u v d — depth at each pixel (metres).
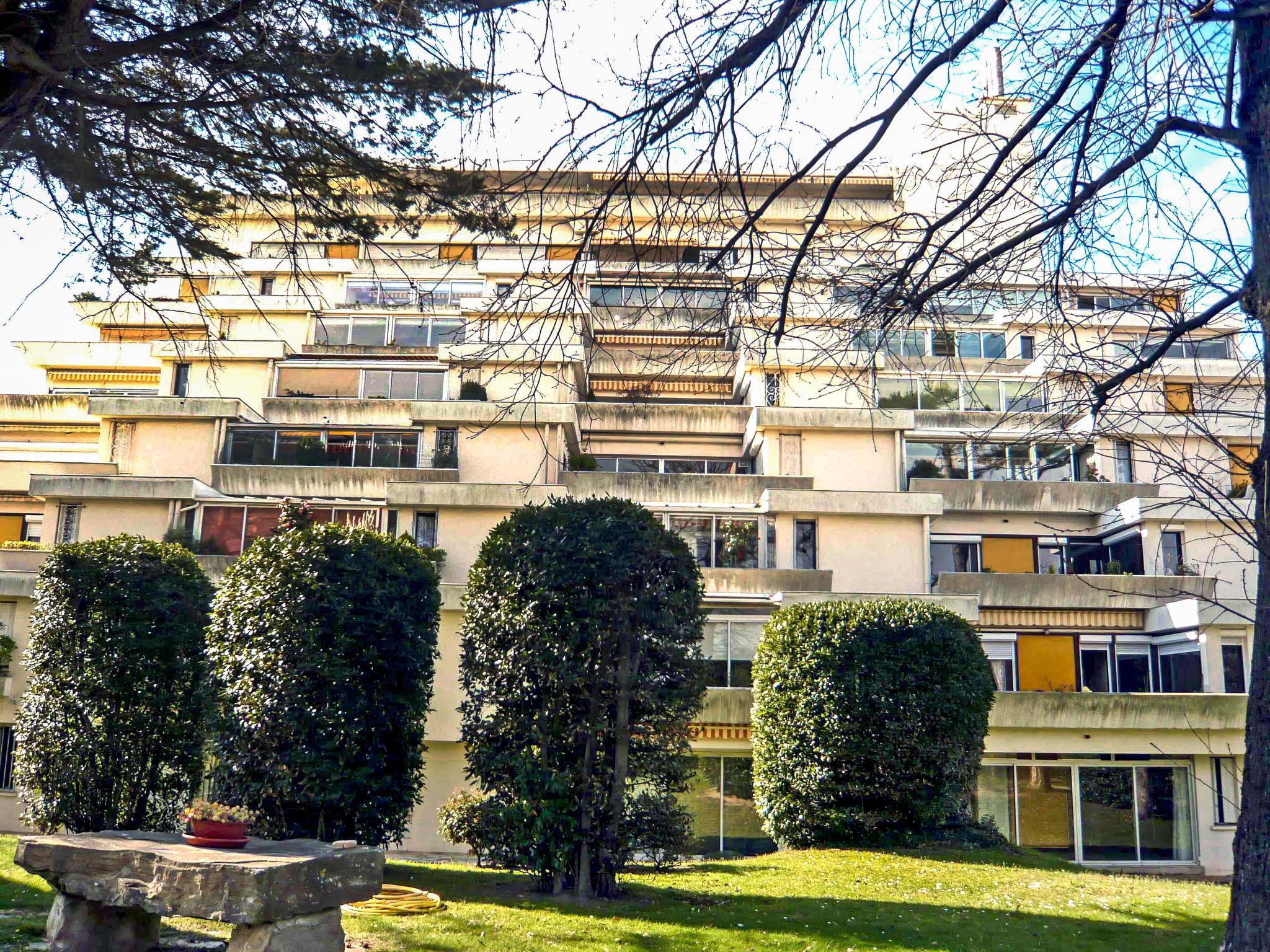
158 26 8.24
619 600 12.94
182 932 9.79
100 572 17.62
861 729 18.47
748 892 13.70
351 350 41.72
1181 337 7.71
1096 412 7.80
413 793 14.45
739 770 26.41
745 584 32.34
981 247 7.75
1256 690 6.27
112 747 17.08
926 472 37.41
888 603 19.75
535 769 12.80
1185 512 33.12
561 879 13.04
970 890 14.23
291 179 8.88
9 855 13.60
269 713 13.19
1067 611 34.44
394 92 8.06
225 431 36.47
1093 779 26.94
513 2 6.27
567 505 13.66
